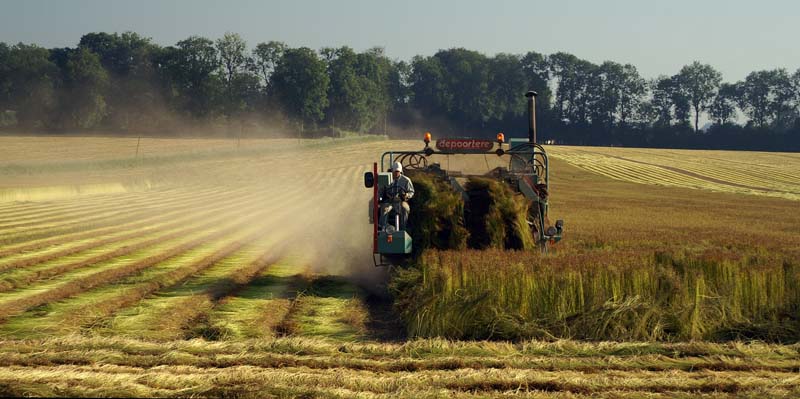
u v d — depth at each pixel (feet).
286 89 517.96
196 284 52.26
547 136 632.79
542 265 41.11
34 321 39.04
